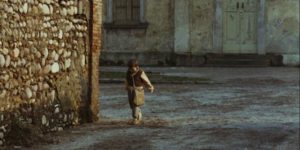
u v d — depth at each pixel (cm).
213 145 1026
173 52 2988
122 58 2989
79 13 1243
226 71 2641
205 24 2978
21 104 988
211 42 2978
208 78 2325
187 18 2977
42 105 1072
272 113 1462
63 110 1168
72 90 1216
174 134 1136
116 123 1281
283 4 2941
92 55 1291
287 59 2931
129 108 1545
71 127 1205
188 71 2641
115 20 3027
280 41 2950
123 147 995
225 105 1619
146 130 1184
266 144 1044
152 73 2522
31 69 1026
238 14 2972
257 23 2966
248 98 1775
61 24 1158
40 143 998
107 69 2736
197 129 1198
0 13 899
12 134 954
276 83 2195
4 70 920
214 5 2972
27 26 1006
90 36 1286
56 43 1136
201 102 1683
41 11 1065
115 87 2075
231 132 1163
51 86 1115
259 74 2502
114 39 3016
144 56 2981
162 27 2995
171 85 2153
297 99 1753
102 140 1058
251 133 1155
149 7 2998
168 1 2986
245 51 2977
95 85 1302
